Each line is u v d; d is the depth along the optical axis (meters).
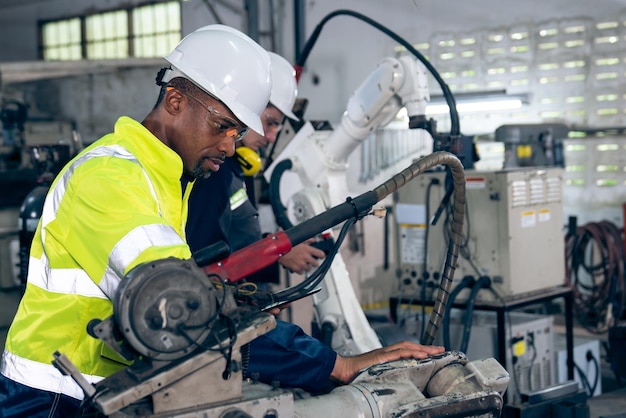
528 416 2.45
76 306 1.45
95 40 9.16
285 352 1.66
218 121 1.51
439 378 1.70
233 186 2.62
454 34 6.59
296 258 2.61
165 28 8.48
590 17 6.01
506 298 3.32
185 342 1.26
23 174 4.20
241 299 1.55
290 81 2.90
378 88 2.83
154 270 1.23
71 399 1.52
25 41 9.73
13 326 1.56
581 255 4.83
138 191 1.38
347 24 7.11
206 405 1.30
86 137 5.85
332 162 3.03
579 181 6.12
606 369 4.36
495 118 6.41
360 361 1.71
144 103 5.60
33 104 6.03
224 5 7.86
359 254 4.23
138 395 1.23
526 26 6.27
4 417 1.51
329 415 1.49
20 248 3.39
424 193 3.50
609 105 5.98
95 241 1.33
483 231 3.33
